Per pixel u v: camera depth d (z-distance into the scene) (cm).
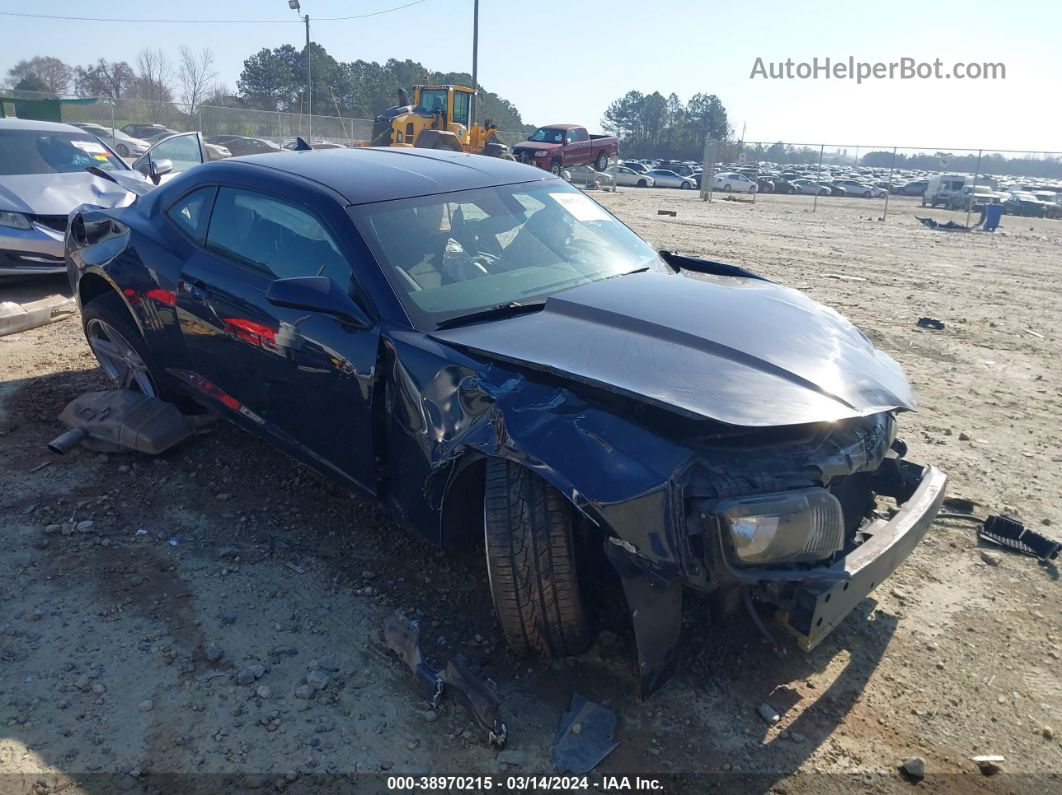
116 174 902
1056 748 266
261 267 377
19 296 772
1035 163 5653
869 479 339
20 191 776
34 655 293
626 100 10294
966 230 2117
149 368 455
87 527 373
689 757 257
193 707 272
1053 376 661
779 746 263
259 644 303
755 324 311
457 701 276
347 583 342
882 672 298
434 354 302
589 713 270
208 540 371
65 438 439
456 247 359
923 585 353
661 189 4000
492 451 268
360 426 328
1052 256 1532
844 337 326
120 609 321
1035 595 348
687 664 295
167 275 418
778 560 244
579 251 392
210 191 418
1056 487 451
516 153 3158
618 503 243
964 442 512
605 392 272
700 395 255
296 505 402
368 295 329
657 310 317
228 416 409
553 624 273
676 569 241
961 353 722
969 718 278
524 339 299
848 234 1806
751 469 254
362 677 288
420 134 2531
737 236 1617
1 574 340
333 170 393
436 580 344
